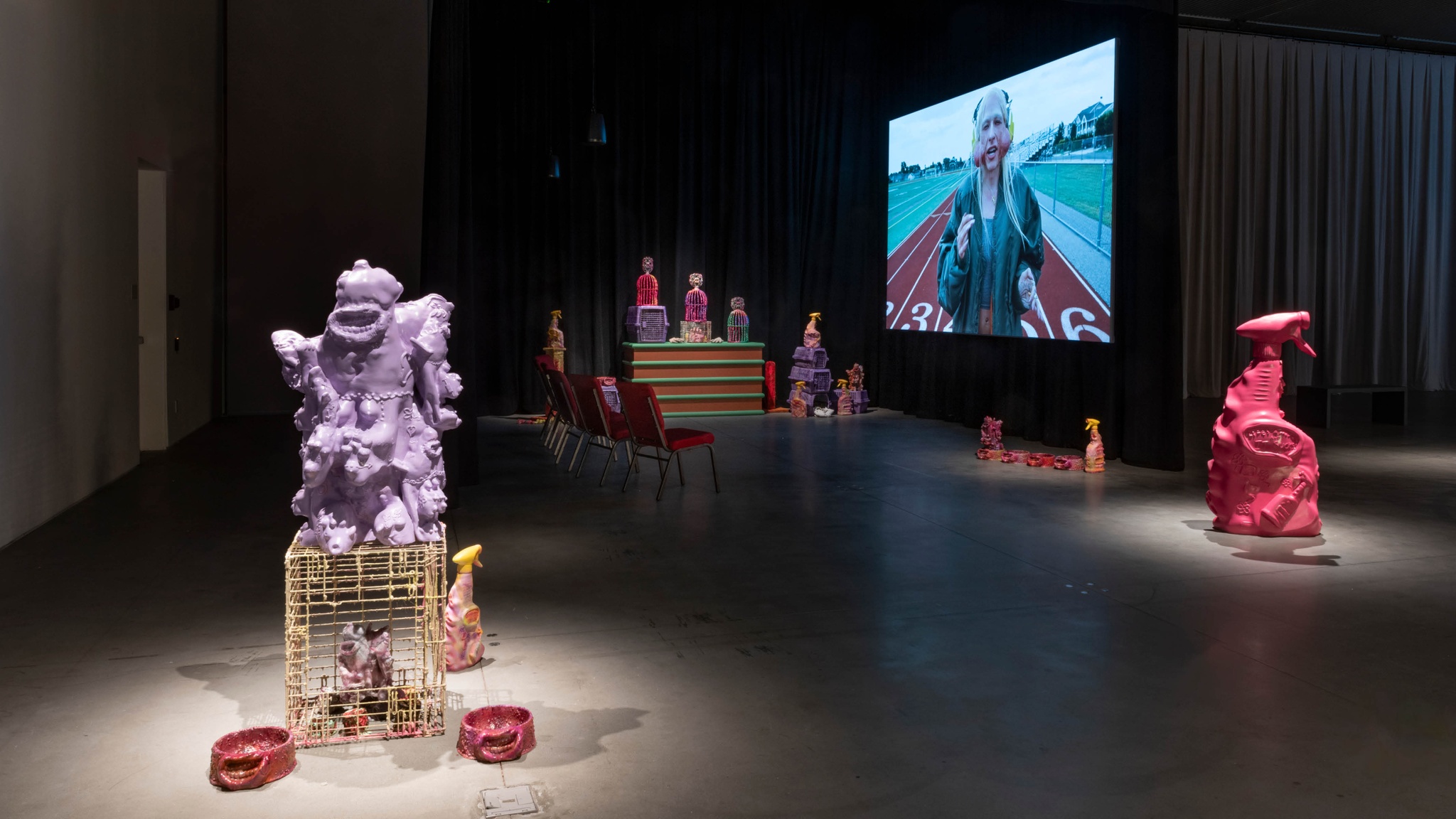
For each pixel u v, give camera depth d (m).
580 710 3.14
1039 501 6.67
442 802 2.54
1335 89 13.77
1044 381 9.48
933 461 8.44
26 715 3.05
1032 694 3.28
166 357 8.62
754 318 12.52
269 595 4.36
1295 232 13.72
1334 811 2.50
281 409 11.41
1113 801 2.55
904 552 5.26
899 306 11.79
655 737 2.93
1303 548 5.34
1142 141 7.88
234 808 2.50
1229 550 5.30
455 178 6.58
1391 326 14.63
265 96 11.13
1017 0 9.71
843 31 12.42
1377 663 3.57
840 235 12.62
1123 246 8.26
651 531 5.73
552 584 4.62
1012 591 4.52
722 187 12.28
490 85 11.42
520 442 9.43
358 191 11.45
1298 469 5.57
